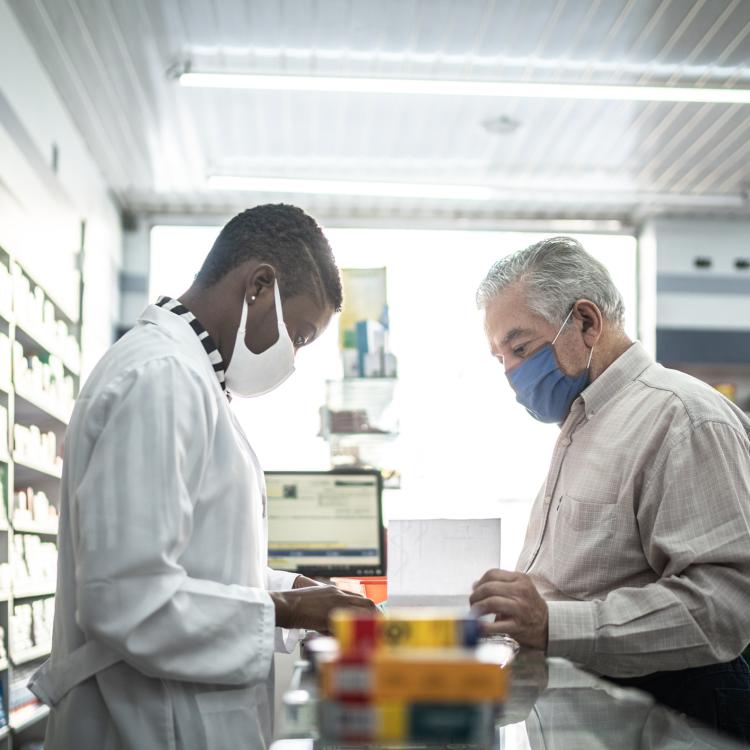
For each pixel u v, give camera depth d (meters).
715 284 8.66
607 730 1.10
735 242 8.76
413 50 5.86
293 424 7.54
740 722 1.77
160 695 1.46
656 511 1.81
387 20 5.50
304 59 5.97
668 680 1.80
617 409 1.96
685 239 8.73
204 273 1.74
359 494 2.73
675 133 7.02
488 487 7.75
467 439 7.86
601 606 1.67
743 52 5.83
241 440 1.69
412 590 2.21
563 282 2.01
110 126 6.84
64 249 6.46
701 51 5.83
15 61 5.26
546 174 7.87
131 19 5.46
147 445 1.42
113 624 1.35
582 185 8.10
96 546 1.37
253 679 1.43
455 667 0.83
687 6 5.32
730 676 1.79
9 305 4.62
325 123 6.91
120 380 1.49
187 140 7.16
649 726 1.12
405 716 0.83
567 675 1.36
